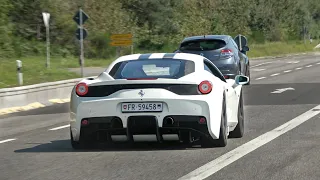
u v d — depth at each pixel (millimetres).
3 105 46656
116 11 128500
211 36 58844
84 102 25062
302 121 34531
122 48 119375
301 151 25281
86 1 123438
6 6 109125
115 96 24828
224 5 176625
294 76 74750
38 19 112375
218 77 28344
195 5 162750
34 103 50469
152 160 24062
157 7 141125
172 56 27188
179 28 147250
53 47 111500
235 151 25469
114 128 24844
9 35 107188
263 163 22953
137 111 24594
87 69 88438
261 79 71188
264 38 191500
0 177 21938
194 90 24781
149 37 136000
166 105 24531
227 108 27031
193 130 24781
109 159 24531
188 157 24438
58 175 21922
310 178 20469
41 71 73438
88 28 119688
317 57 139500
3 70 71375
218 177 20766
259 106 43469
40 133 34000
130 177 21172
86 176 21578
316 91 53906
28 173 22453
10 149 28328
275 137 29047
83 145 26906
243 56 63125
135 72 26000
